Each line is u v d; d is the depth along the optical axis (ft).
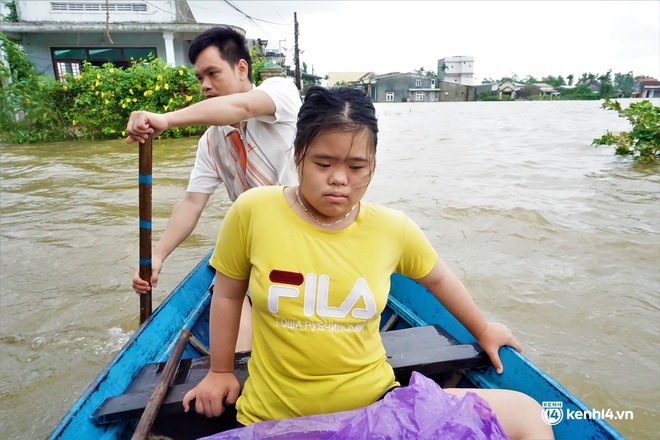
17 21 48.88
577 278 12.25
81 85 39.99
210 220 17.46
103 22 46.42
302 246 4.41
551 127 54.39
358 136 3.96
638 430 7.41
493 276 12.38
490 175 24.85
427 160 30.30
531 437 4.50
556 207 18.44
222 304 4.99
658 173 24.40
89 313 11.02
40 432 7.61
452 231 16.02
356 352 4.50
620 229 15.78
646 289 11.65
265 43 94.32
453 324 7.40
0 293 11.92
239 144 7.86
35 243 15.23
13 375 8.91
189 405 5.14
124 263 13.67
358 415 4.15
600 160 28.73
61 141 40.06
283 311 4.36
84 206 19.33
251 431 4.16
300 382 4.46
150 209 7.08
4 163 29.40
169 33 48.42
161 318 7.29
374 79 203.92
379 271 4.51
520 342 9.58
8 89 38.04
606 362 8.99
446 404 4.15
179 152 33.06
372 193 21.12
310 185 4.13
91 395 5.37
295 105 7.61
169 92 40.42
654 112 27.78
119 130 40.93
